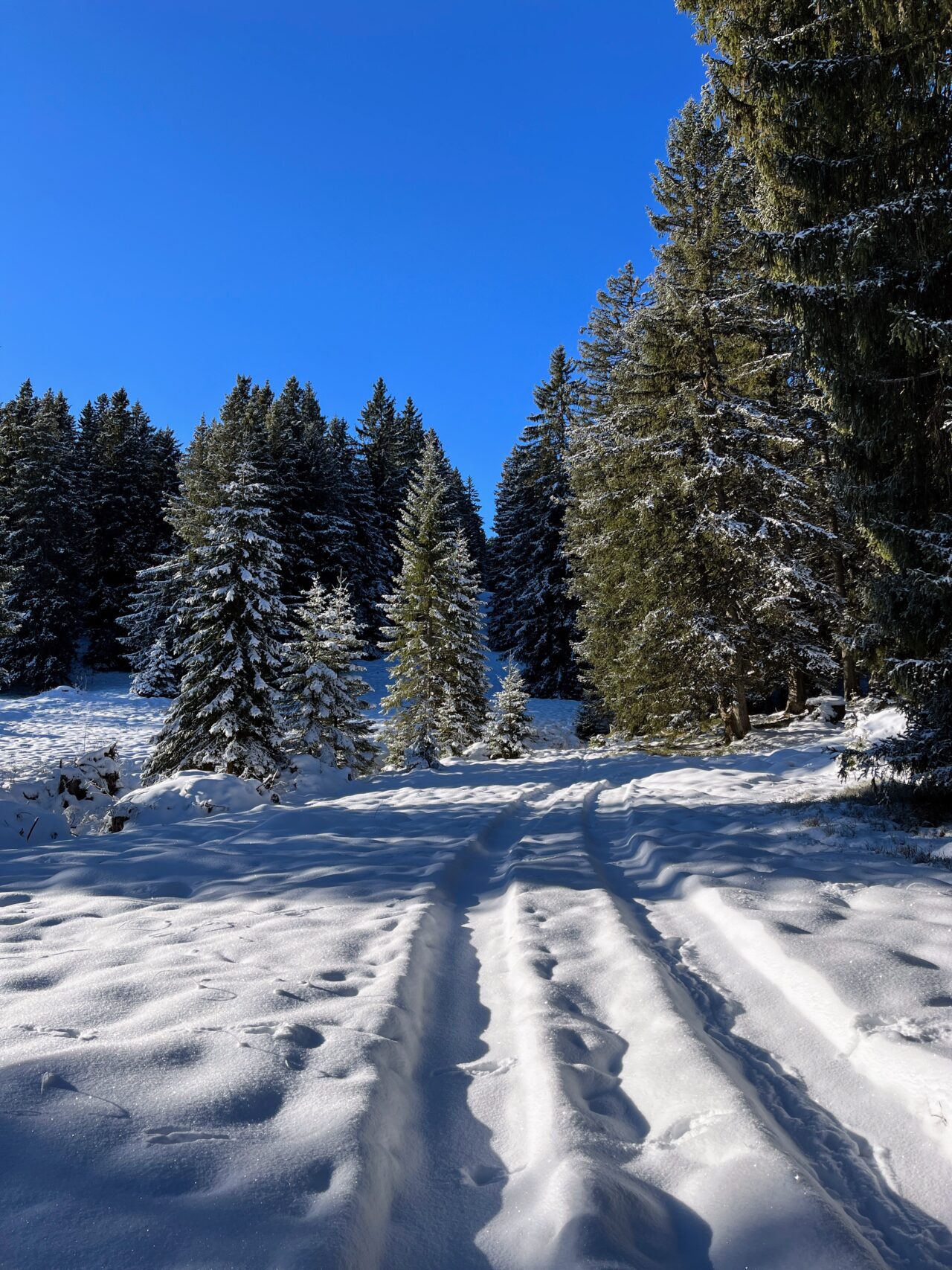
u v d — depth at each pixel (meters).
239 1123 1.92
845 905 4.11
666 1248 1.58
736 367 18.02
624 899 4.71
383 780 14.98
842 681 21.30
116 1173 1.65
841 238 6.75
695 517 17.12
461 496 67.69
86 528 41.34
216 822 8.08
